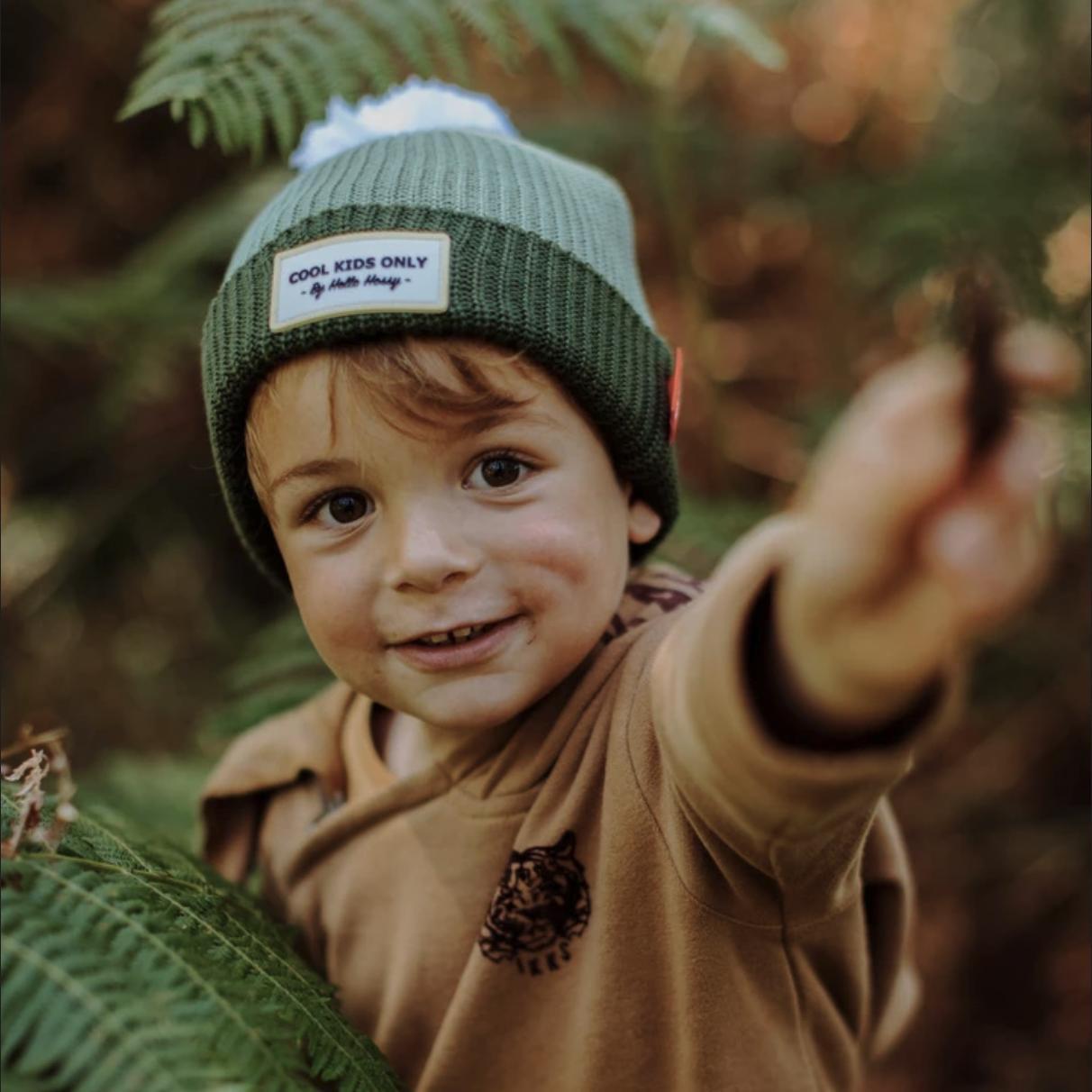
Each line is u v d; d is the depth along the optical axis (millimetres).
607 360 1049
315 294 983
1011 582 572
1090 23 2340
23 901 842
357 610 1010
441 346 972
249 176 2721
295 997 957
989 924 2482
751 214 2633
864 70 2738
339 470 985
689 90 2670
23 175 2797
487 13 1475
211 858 1379
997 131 2264
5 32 2756
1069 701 2449
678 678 781
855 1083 1165
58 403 2828
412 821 1169
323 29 1380
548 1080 1077
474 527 977
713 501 2273
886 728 667
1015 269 2051
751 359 2738
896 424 580
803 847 818
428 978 1134
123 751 2588
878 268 2283
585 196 1148
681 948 975
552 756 1074
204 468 1389
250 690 1916
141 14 2713
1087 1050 2377
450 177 1058
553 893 1055
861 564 602
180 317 2330
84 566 2783
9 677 2738
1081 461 1804
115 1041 759
